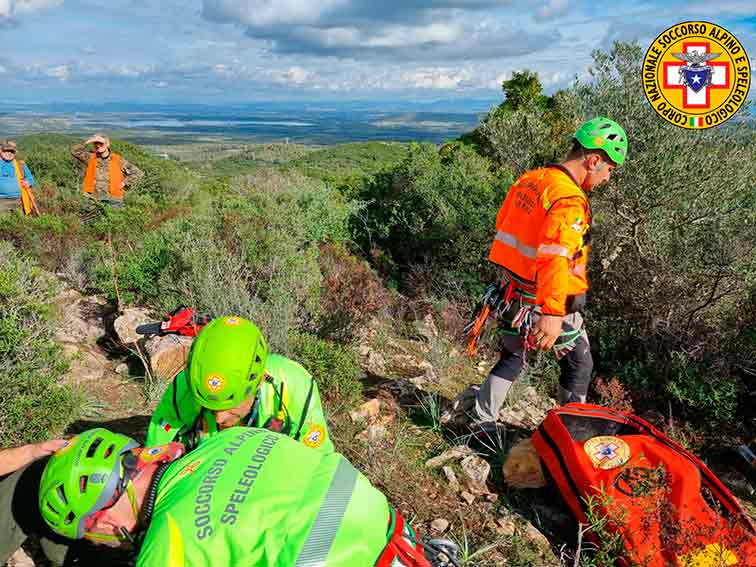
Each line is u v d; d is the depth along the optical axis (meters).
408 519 3.18
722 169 5.83
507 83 15.18
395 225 9.41
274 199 8.69
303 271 5.98
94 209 8.06
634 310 6.06
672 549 2.75
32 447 2.19
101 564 2.05
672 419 5.10
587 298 6.43
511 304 3.60
